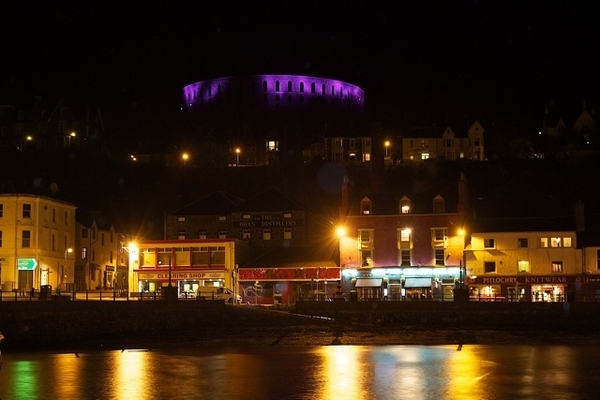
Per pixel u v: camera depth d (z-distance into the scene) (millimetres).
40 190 108312
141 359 61812
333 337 78312
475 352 66312
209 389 47719
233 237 120812
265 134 194625
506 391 46625
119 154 194750
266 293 110688
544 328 85438
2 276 102250
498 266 102438
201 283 112375
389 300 93250
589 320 86562
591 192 125188
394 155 184750
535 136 198000
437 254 106000
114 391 47094
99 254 122312
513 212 105562
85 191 156625
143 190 169125
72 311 76000
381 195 110750
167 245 113812
